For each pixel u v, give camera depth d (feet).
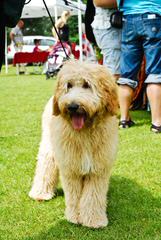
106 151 8.62
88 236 8.47
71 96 8.39
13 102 21.74
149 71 14.21
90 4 15.33
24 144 13.74
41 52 40.93
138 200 9.74
